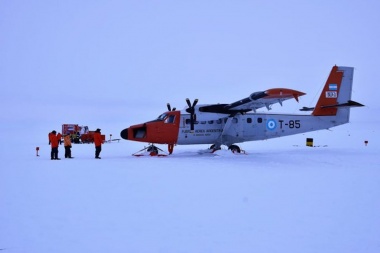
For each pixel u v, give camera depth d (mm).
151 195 7340
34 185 8531
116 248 4230
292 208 6207
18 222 5312
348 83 18312
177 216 5699
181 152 19062
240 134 17031
